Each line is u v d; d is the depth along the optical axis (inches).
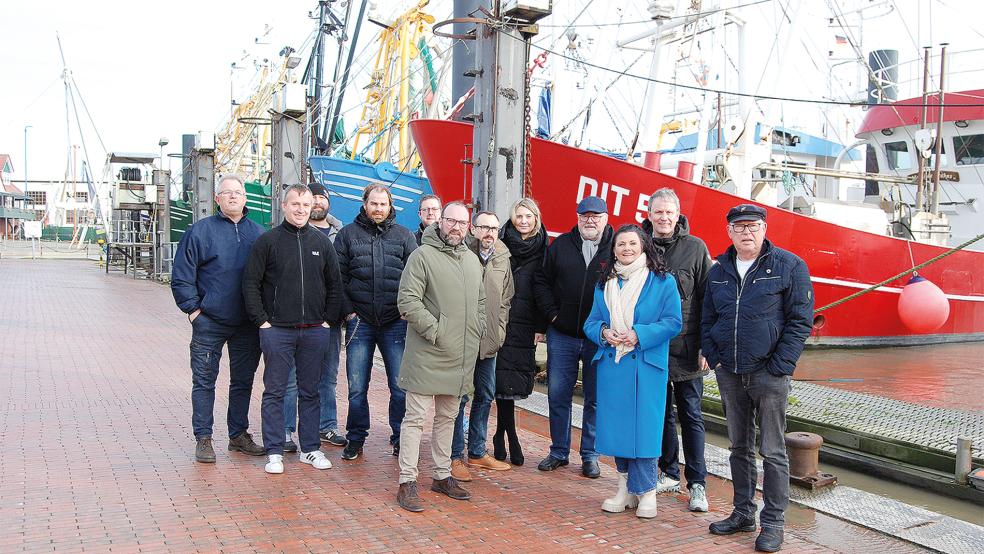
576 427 275.9
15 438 221.9
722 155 530.0
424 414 180.9
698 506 187.8
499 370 216.8
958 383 436.5
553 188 435.5
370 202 216.5
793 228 506.3
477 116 304.5
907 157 701.3
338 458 217.8
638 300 179.9
